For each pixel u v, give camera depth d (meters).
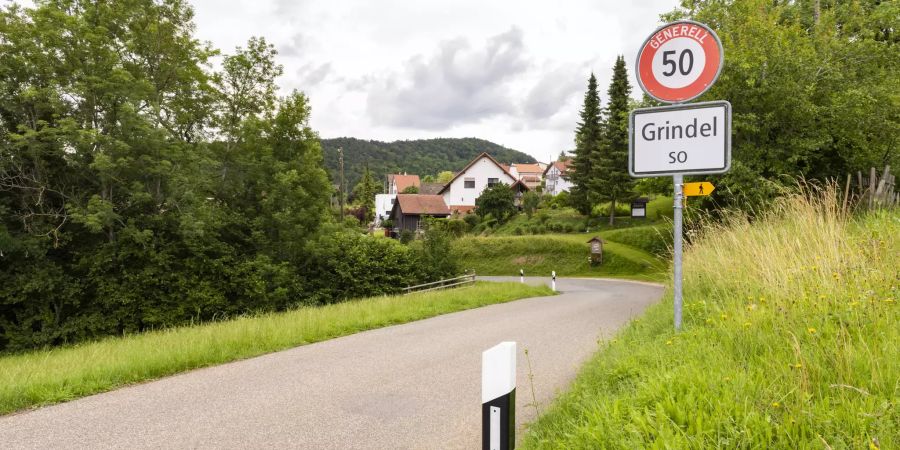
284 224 26.11
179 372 6.67
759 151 22.33
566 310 14.00
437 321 11.94
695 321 5.64
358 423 4.59
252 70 25.98
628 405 3.18
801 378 2.88
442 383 5.99
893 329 3.63
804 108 21.33
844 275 5.02
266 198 26.33
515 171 118.56
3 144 19.05
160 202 21.75
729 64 21.92
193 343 8.06
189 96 24.22
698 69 4.30
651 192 29.17
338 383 6.02
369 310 12.84
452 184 77.12
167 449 4.01
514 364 2.68
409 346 8.48
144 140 20.19
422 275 35.06
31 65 18.97
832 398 2.76
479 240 47.25
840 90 22.44
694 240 10.64
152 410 5.01
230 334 8.77
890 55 23.16
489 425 2.65
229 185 25.42
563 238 45.50
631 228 44.72
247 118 24.95
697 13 25.39
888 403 2.54
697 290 7.99
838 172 24.52
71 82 19.81
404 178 102.50
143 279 20.55
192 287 22.22
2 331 19.38
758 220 8.66
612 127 49.66
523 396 5.34
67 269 20.75
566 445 3.00
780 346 3.74
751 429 2.53
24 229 19.73
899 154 22.83
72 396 5.49
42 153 19.30
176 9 23.62
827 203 7.10
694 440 2.47
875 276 4.91
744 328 4.32
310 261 29.00
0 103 18.80
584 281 33.81
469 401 5.25
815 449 2.31
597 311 13.43
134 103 20.16
